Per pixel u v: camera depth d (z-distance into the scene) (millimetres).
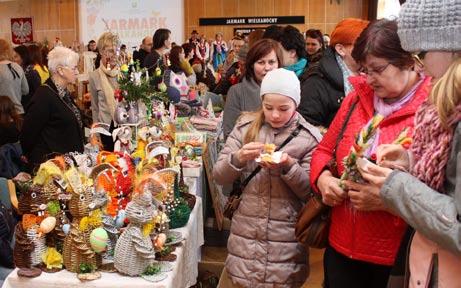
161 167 2379
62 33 13031
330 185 1690
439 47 1104
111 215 1987
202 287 3027
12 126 3607
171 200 2279
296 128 2092
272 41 2877
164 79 4785
